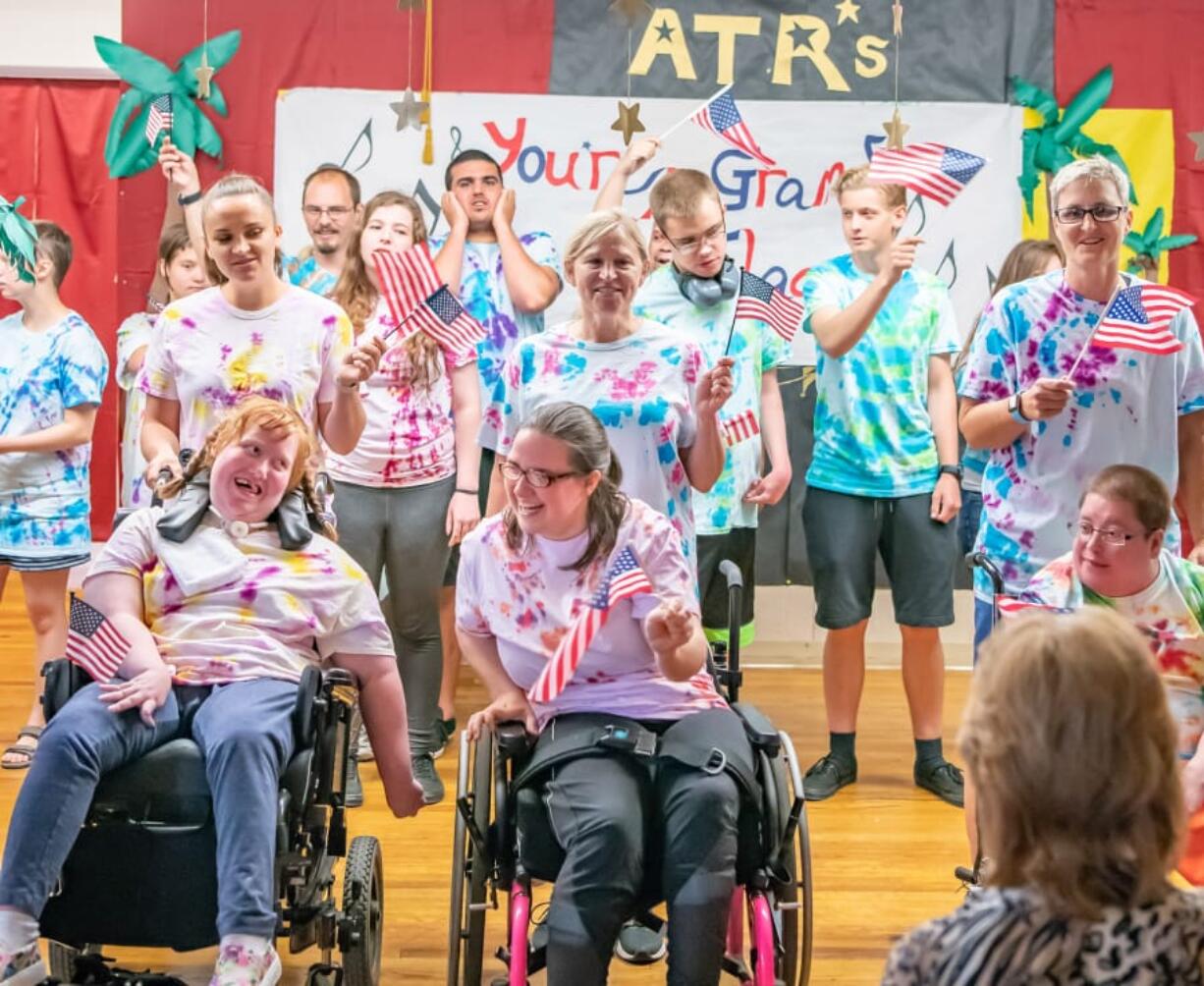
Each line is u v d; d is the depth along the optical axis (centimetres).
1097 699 171
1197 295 623
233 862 287
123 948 386
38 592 540
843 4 610
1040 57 614
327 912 326
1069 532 405
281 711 308
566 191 614
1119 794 170
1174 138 617
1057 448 404
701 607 524
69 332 535
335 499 499
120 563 328
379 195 511
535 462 308
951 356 529
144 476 418
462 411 504
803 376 630
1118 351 396
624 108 547
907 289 524
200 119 603
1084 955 168
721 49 611
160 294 605
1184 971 168
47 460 533
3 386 532
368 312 509
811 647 674
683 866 286
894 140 572
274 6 603
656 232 534
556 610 318
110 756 297
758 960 282
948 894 424
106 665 304
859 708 608
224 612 325
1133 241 620
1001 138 616
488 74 609
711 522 517
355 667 339
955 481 516
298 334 410
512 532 321
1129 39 614
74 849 297
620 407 384
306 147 607
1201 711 336
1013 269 541
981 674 181
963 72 614
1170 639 335
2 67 809
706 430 381
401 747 345
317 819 324
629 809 289
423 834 463
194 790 299
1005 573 412
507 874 303
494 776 313
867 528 516
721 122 466
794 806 301
